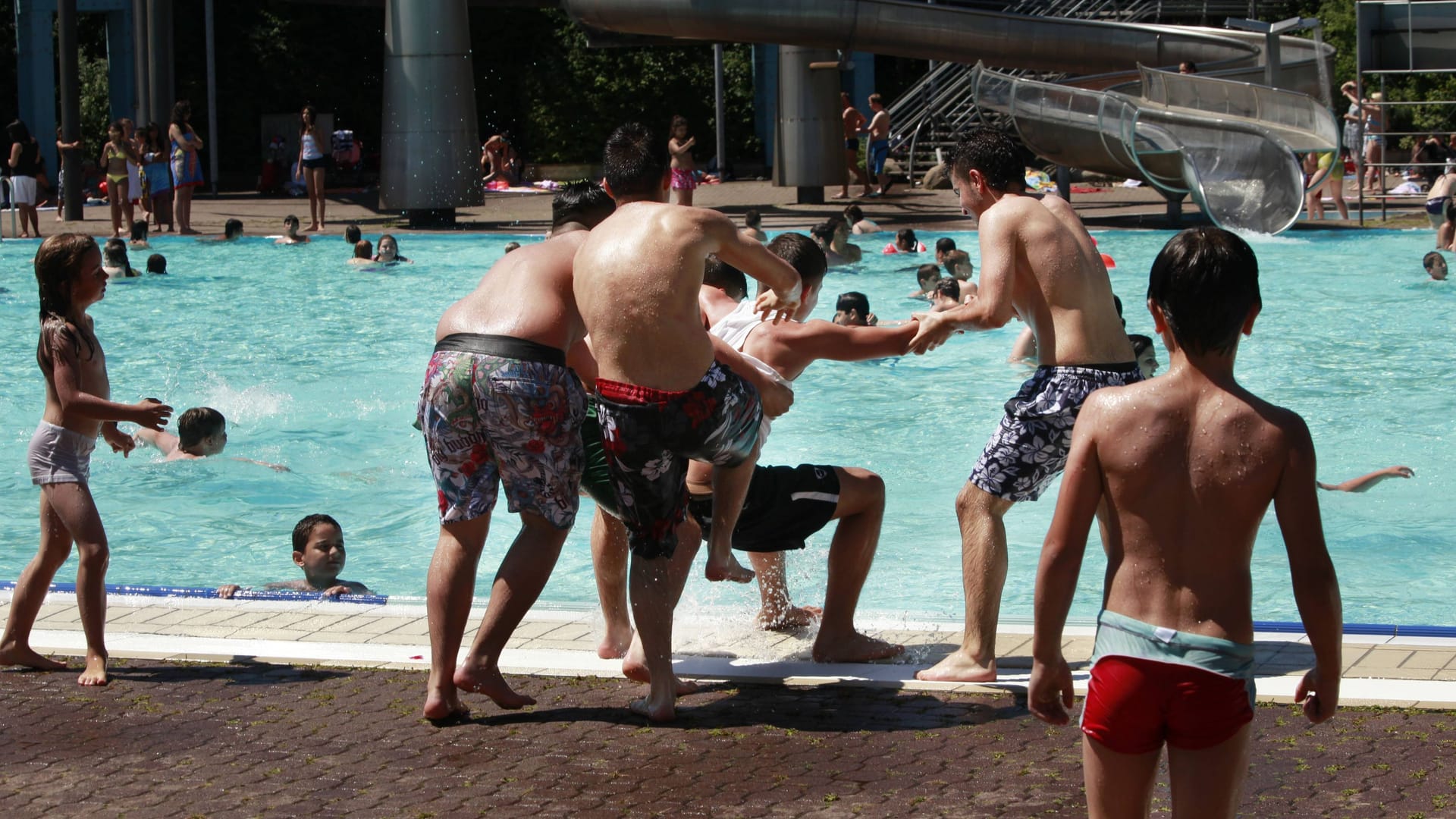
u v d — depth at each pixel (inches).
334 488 327.6
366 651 194.9
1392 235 730.8
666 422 166.4
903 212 893.8
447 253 745.6
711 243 169.3
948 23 845.8
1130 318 526.6
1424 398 386.0
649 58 1332.4
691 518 190.4
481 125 1364.4
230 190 1222.9
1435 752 152.6
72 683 184.5
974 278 627.5
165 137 959.6
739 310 199.8
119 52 1138.0
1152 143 747.4
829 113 958.4
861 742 161.8
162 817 143.0
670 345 165.9
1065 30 850.8
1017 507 303.7
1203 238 112.4
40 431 186.9
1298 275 610.2
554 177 1330.0
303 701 177.5
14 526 300.8
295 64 1323.8
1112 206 903.1
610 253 168.6
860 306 428.5
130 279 660.1
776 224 831.1
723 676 185.5
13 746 162.6
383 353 482.6
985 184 189.3
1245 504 111.4
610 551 189.0
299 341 506.0
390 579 263.9
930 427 370.0
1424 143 1026.7
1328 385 403.9
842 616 193.3
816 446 351.3
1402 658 181.6
